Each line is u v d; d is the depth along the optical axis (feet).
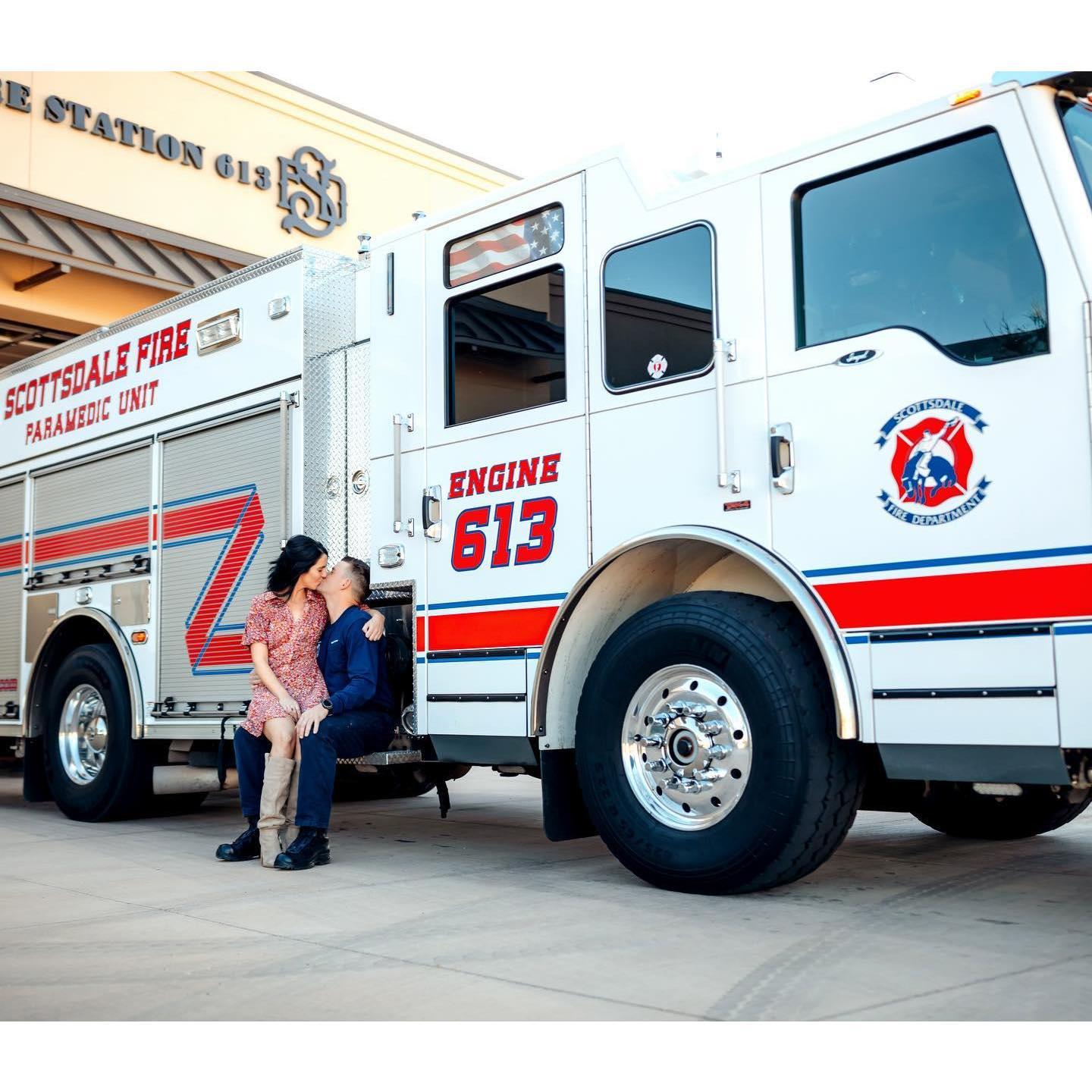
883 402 13.41
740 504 14.51
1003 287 12.66
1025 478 12.23
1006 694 12.21
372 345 19.38
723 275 14.99
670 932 13.01
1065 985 10.64
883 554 13.23
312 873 17.52
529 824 23.57
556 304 16.87
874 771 15.21
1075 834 20.44
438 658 17.83
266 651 18.56
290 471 20.47
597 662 15.71
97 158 41.63
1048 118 12.55
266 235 46.42
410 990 10.84
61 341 46.70
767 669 13.91
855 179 13.99
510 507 17.07
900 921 13.44
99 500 25.03
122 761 23.31
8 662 27.27
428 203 52.54
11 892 16.15
